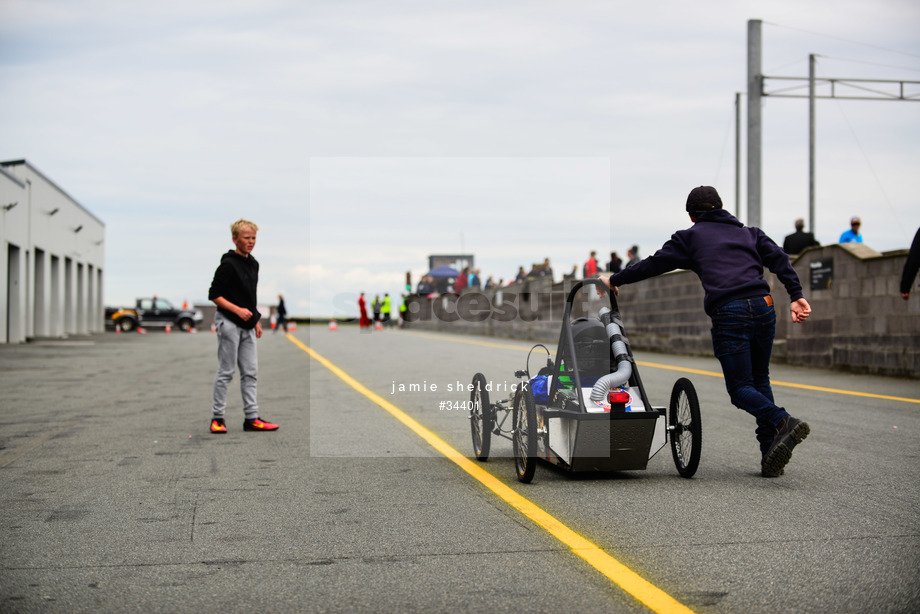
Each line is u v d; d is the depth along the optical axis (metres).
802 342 16.31
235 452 8.15
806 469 6.82
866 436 8.30
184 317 54.50
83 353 25.25
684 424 6.72
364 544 4.95
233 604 3.99
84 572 4.48
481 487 6.45
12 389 14.45
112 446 8.54
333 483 6.66
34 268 37.25
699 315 19.67
